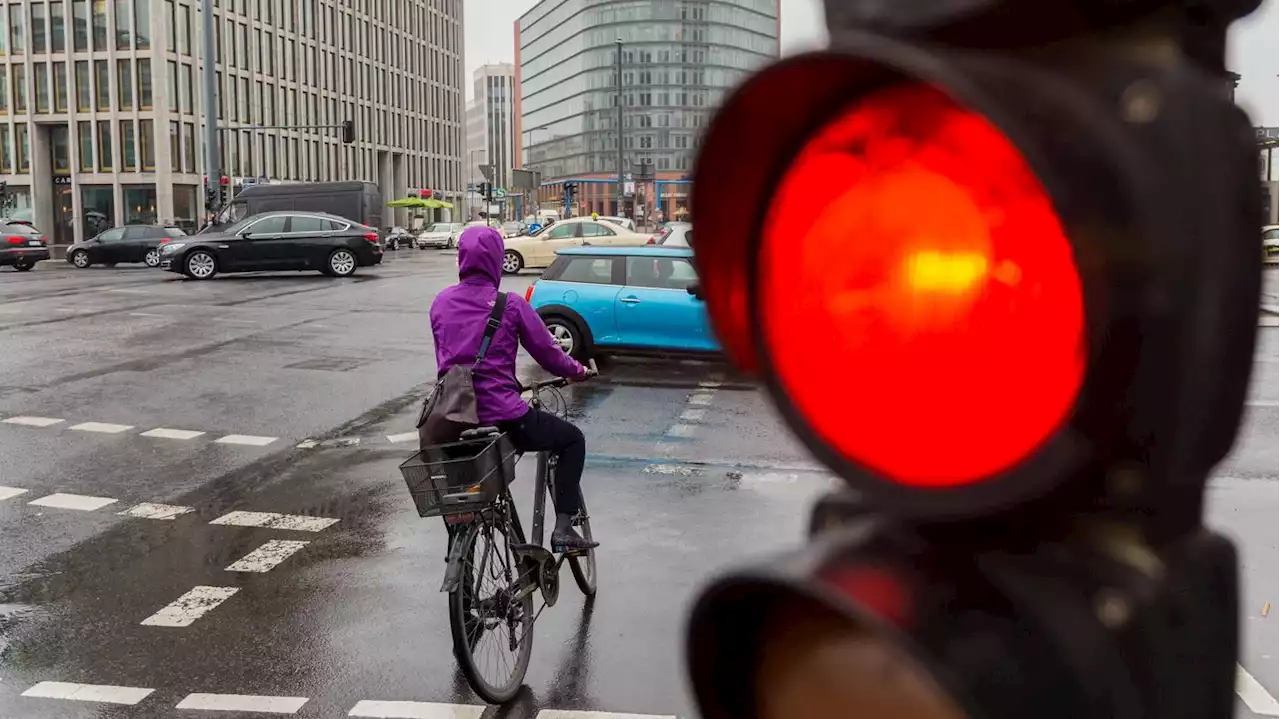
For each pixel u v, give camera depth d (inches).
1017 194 26.5
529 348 179.5
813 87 28.4
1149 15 27.1
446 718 164.9
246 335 621.0
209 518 270.8
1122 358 25.5
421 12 4057.6
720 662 30.7
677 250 518.6
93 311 748.0
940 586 28.2
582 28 4414.4
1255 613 199.2
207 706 168.7
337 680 178.1
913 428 28.1
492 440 166.4
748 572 29.0
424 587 222.1
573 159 4584.2
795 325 30.3
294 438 362.6
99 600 214.4
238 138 2783.0
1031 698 26.6
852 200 29.0
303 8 3129.9
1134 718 27.6
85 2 2460.6
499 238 179.0
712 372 508.1
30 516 271.9
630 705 169.8
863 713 28.9
